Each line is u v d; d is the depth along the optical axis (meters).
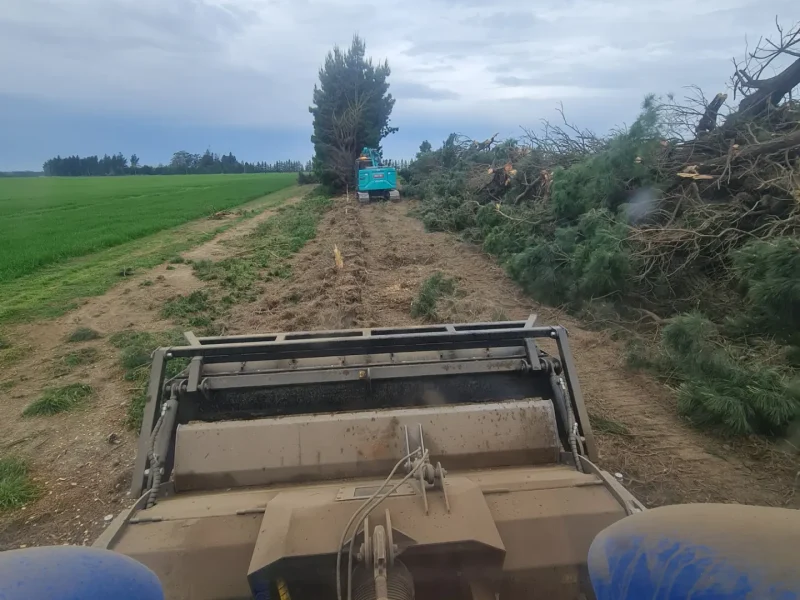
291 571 2.16
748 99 10.96
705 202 9.34
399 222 22.02
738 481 4.91
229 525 2.54
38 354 9.20
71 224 28.28
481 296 10.59
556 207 11.91
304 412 3.85
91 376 8.09
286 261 15.73
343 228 20.44
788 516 1.21
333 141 41.25
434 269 13.33
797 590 0.99
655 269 8.84
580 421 3.45
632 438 5.66
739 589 1.04
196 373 3.66
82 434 6.37
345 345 3.62
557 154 16.02
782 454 5.27
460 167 25.67
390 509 2.30
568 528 2.47
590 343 8.18
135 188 67.12
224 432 3.26
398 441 3.25
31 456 5.91
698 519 1.26
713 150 10.55
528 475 2.97
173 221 27.78
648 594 1.17
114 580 1.35
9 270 15.52
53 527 4.75
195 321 10.30
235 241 20.58
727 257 8.39
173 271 15.30
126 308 11.60
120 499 5.10
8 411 7.06
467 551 2.15
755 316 7.17
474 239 15.94
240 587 2.32
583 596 2.38
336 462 3.20
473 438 3.28
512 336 3.75
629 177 10.34
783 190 8.23
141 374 7.93
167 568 2.38
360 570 2.11
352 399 3.87
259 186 63.78
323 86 41.75
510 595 2.38
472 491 2.43
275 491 2.96
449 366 3.83
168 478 3.33
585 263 9.24
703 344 6.48
